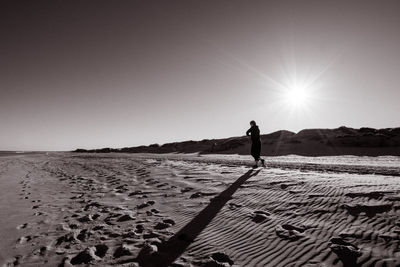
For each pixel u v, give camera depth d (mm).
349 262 3883
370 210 5406
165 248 4785
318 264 3918
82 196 9656
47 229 6141
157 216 6605
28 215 7387
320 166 14680
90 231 5848
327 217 5434
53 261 4543
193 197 8094
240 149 48562
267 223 5535
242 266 4078
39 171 20344
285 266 3969
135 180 12391
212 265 4105
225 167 14523
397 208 5309
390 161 21688
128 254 4621
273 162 19469
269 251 4453
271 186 8250
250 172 11547
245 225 5559
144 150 75812
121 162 23328
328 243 4453
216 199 7574
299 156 33938
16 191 11500
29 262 4543
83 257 4570
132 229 5820
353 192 6559
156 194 9023
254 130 13352
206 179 10727
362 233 4617
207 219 6094
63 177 15547
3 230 6176
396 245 4133
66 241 5371
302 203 6371
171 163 19312
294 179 8922
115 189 10609
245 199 7254
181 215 6523
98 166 20969
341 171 11328
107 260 4465
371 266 3736
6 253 4930
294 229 5133
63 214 7340
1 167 26344
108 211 7359
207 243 4902
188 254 4523
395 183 7168
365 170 11844
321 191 7043
